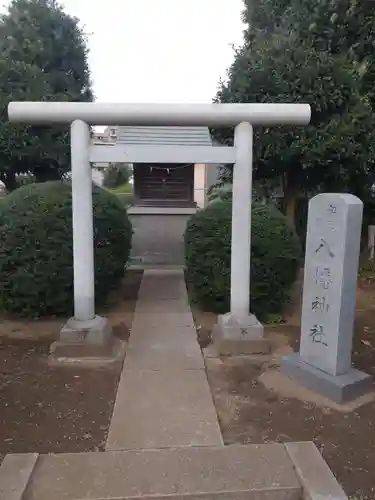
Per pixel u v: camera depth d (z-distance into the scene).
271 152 7.89
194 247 5.98
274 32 9.15
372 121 7.79
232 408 3.69
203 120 4.61
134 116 4.55
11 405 3.72
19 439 3.23
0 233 5.42
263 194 9.79
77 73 11.73
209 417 3.53
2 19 10.51
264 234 5.80
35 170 10.32
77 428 3.38
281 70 7.69
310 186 9.24
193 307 6.47
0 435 3.29
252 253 5.72
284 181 9.27
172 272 8.80
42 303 5.59
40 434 3.30
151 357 4.68
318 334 4.00
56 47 11.09
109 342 4.82
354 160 7.91
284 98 7.63
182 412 3.59
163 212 14.82
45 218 5.41
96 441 3.21
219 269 5.83
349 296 3.84
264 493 2.66
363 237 9.66
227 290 5.82
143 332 5.43
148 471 2.82
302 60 7.68
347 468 2.94
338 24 8.38
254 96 7.87
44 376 4.26
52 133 9.59
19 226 5.38
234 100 8.20
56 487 2.68
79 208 4.67
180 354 4.77
